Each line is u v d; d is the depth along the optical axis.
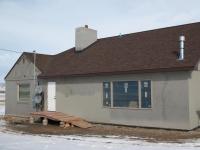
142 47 20.89
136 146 12.91
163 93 17.80
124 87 19.66
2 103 52.09
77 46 25.53
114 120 20.14
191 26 20.48
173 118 17.38
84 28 25.42
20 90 27.72
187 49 18.14
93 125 20.31
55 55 27.77
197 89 17.47
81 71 22.03
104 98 20.77
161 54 18.98
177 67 17.00
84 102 22.00
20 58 27.84
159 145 13.02
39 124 21.41
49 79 24.64
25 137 15.98
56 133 17.28
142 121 18.72
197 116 17.38
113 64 20.67
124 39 23.44
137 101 19.00
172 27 21.59
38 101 25.09
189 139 14.44
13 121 23.84
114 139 14.82
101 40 25.53
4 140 15.08
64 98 23.41
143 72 18.42
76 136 16.03
